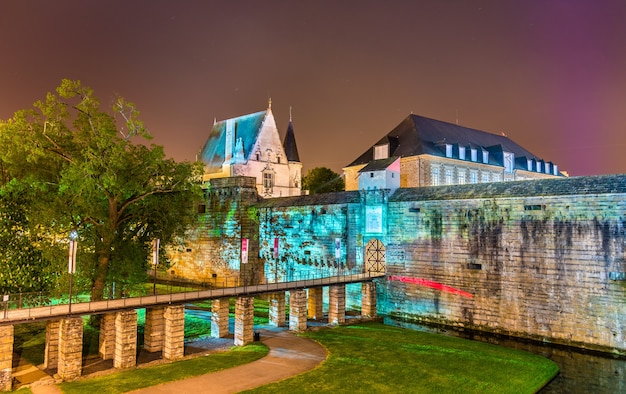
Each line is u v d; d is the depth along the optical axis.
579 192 40.38
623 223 38.19
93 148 39.81
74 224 40.50
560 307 40.97
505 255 44.38
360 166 79.25
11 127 37.19
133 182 40.28
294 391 26.95
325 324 45.78
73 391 26.33
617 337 37.94
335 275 56.62
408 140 74.75
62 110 39.53
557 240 41.47
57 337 31.52
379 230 53.06
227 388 27.11
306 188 105.38
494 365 33.47
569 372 34.22
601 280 39.00
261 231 65.88
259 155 83.81
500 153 84.69
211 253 70.81
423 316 49.66
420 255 50.31
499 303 44.50
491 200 45.59
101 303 33.22
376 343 38.31
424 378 30.00
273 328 43.75
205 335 40.78
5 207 37.75
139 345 37.50
